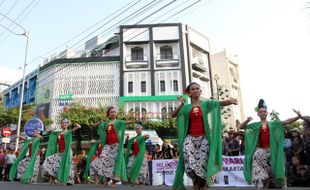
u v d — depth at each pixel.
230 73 46.31
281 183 7.23
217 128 4.70
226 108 42.44
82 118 27.78
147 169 11.02
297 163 9.11
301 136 9.93
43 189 7.30
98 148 10.91
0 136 30.52
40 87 37.25
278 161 7.26
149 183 11.66
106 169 8.52
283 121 7.49
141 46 35.78
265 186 7.45
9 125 31.73
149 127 30.41
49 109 34.69
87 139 28.64
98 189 7.56
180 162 4.90
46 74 36.91
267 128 7.44
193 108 4.83
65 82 35.31
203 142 4.68
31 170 11.15
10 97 43.22
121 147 8.63
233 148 11.16
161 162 11.72
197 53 37.81
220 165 4.57
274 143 7.36
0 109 31.69
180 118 4.94
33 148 11.50
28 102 38.56
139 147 10.94
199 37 38.12
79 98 34.47
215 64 46.44
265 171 7.29
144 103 33.56
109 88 34.50
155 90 34.09
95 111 28.88
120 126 8.73
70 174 9.74
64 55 38.19
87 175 10.91
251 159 7.49
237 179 10.11
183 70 34.38
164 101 33.44
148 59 35.12
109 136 8.66
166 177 11.52
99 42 37.62
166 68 34.72
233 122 42.97
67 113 29.00
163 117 32.38
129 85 34.44
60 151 9.90
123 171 8.66
